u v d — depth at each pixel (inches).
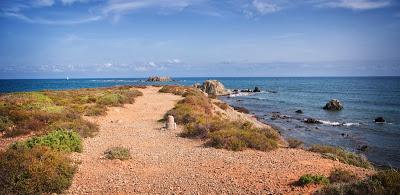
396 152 941.8
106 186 408.5
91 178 437.1
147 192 390.3
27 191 358.0
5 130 740.7
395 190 343.6
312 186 409.1
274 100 2765.7
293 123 1513.3
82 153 567.8
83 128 740.7
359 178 446.0
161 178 444.8
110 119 987.3
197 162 531.8
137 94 1835.6
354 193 348.8
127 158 543.2
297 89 4633.4
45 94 1563.7
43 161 417.7
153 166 505.4
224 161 538.9
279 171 484.1
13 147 524.4
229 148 625.6
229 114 1398.9
